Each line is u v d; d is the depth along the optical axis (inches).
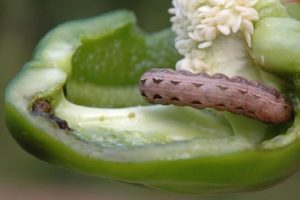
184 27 12.1
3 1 44.2
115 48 13.3
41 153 11.0
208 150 10.8
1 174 42.1
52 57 12.1
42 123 11.0
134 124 11.8
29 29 44.4
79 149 10.8
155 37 13.7
